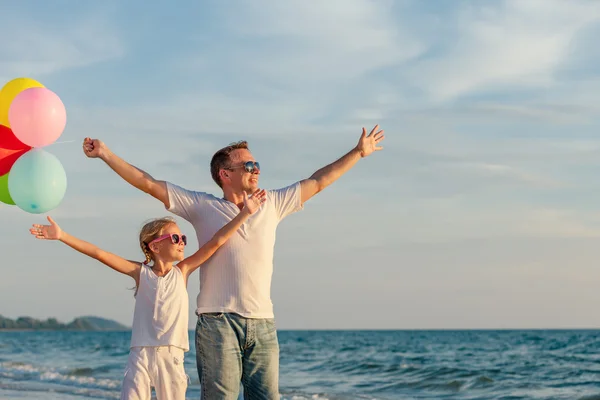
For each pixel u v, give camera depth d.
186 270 4.49
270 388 4.34
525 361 23.02
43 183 4.48
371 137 4.81
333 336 68.94
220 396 4.22
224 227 4.27
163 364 4.46
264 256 4.34
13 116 4.51
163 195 4.45
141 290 4.53
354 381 15.57
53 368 18.58
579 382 14.91
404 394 13.00
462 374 16.67
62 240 4.35
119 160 4.42
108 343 52.06
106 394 11.16
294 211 4.61
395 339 54.16
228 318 4.24
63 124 4.66
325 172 4.69
